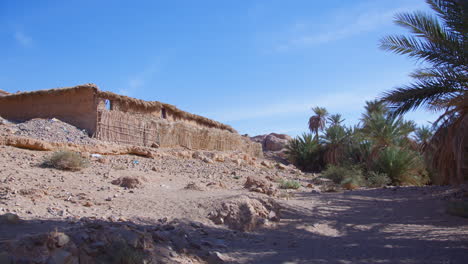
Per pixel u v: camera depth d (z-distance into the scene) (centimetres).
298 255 542
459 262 500
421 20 1027
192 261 473
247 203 744
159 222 638
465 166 1071
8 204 616
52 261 361
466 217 824
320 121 4534
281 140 5044
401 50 1080
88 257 398
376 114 2464
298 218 809
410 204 1020
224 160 2125
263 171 2047
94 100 1689
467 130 1057
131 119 1820
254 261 502
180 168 1592
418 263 502
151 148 1802
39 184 856
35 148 1338
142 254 431
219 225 678
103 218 606
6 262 344
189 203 787
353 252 566
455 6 920
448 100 1091
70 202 724
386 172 1922
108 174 1144
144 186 1016
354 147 2845
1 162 1052
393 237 672
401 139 2452
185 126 2175
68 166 1129
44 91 1803
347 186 1585
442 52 1014
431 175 1948
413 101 1081
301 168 3609
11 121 1719
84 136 1602
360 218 854
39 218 551
